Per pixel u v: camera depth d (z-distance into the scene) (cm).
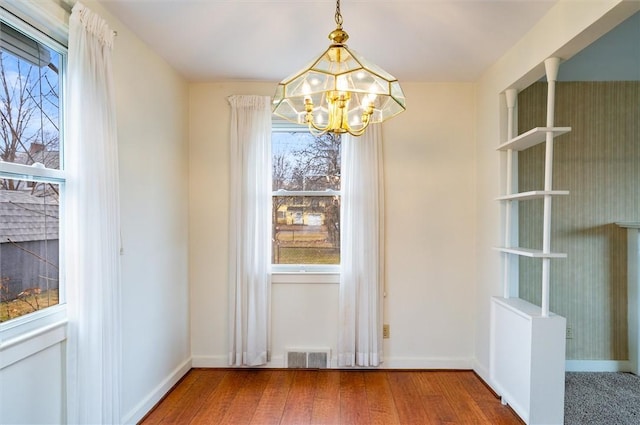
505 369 233
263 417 224
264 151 290
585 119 292
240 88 298
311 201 306
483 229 281
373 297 287
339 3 172
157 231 241
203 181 298
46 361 150
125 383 203
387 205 299
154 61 238
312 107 166
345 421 220
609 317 292
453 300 298
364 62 146
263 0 180
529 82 230
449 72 276
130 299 208
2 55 139
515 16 195
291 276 297
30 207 150
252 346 286
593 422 221
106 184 170
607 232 291
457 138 298
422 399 247
